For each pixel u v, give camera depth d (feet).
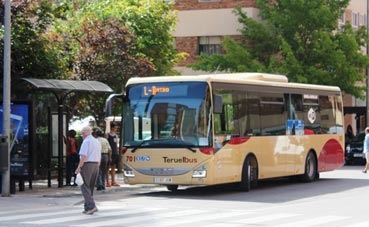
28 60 97.04
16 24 95.86
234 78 89.81
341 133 115.55
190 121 83.92
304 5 162.50
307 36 164.86
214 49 179.01
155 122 85.46
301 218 65.31
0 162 82.33
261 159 93.66
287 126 100.12
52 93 94.94
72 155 96.02
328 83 161.38
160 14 140.15
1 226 59.36
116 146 98.78
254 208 74.18
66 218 64.95
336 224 60.95
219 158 84.69
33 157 85.66
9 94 82.33
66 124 98.02
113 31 118.52
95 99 120.67
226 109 86.84
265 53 168.45
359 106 199.21
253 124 92.27
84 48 117.80
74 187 95.25
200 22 179.63
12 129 85.81
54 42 110.11
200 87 84.12
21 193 87.66
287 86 100.83
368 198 84.38
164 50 141.49
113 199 83.87
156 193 91.40
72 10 129.08
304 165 104.83
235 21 176.55
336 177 118.83
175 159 84.02
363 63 166.50
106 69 117.60
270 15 165.68
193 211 71.15
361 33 174.09
